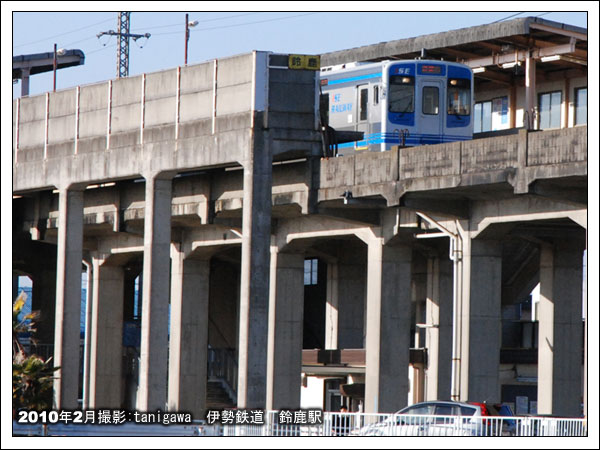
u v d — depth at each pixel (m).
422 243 151.88
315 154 128.50
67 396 149.50
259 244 123.75
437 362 153.75
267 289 123.94
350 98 140.50
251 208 123.69
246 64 126.50
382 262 134.25
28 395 117.25
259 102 125.12
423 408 96.19
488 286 123.12
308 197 129.75
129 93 142.50
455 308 122.88
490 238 123.12
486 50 164.75
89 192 163.62
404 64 134.50
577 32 153.75
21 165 158.75
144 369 136.12
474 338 122.44
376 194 122.06
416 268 164.50
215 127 129.25
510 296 160.12
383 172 121.50
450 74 135.62
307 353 163.75
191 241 165.75
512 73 171.12
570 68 165.62
